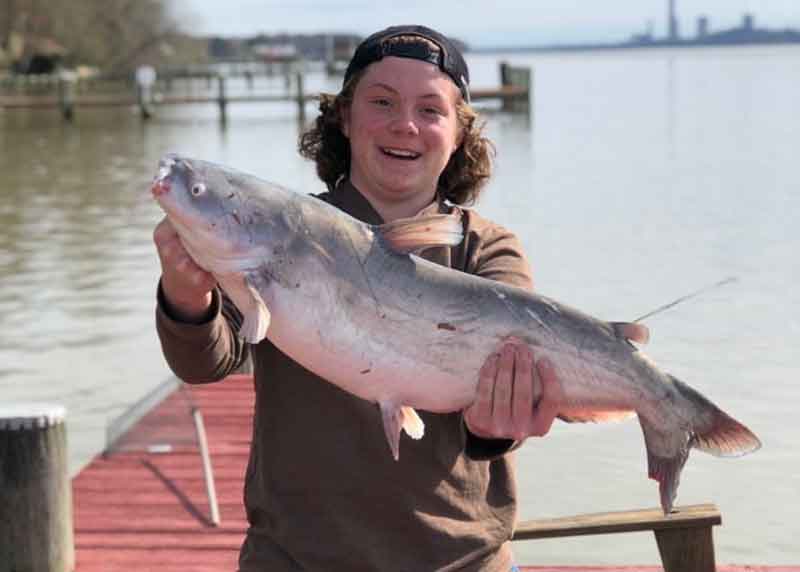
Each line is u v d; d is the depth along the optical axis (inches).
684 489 291.0
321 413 113.5
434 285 113.4
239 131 1599.4
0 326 474.6
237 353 116.6
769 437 321.1
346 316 111.1
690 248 615.2
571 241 642.8
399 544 112.2
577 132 1429.6
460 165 130.0
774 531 265.9
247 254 108.3
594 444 320.8
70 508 219.9
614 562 254.2
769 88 2495.1
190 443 301.4
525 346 113.0
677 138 1315.2
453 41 124.0
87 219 793.6
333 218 112.5
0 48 2935.5
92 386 387.9
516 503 118.7
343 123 128.1
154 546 238.4
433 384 112.8
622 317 461.1
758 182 901.8
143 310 502.6
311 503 112.5
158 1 3294.8
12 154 1307.8
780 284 516.7
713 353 402.9
